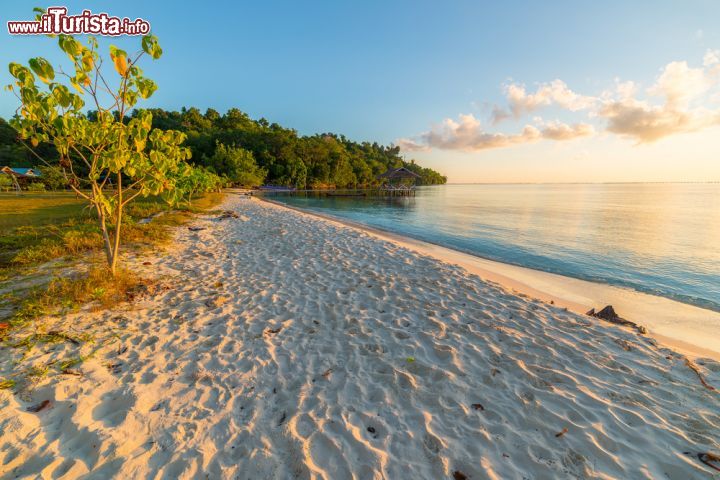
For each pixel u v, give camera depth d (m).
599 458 2.39
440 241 13.78
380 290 6.01
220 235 10.95
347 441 2.51
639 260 10.03
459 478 2.22
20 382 2.88
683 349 4.49
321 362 3.59
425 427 2.68
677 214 23.94
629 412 2.86
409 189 69.19
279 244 9.93
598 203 38.12
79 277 5.46
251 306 5.08
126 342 3.78
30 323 3.90
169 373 3.25
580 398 3.05
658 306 6.37
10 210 14.65
